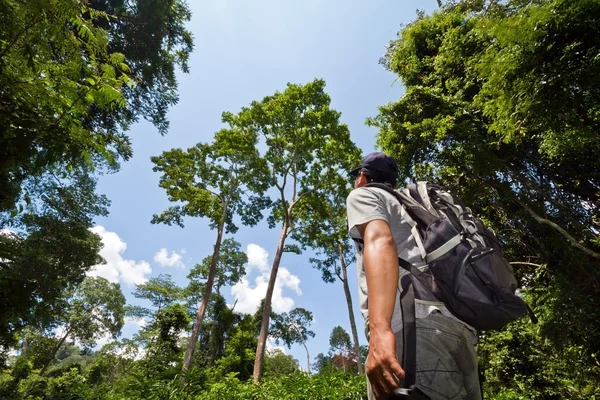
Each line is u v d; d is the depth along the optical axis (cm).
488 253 89
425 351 80
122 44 1052
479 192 805
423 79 875
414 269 91
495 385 943
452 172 797
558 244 652
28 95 281
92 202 1764
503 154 720
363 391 602
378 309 76
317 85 1742
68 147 304
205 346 2995
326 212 1939
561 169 676
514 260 811
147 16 1053
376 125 890
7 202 360
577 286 592
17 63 268
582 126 456
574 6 365
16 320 311
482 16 542
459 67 783
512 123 470
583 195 673
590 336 571
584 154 611
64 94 287
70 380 2688
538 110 438
